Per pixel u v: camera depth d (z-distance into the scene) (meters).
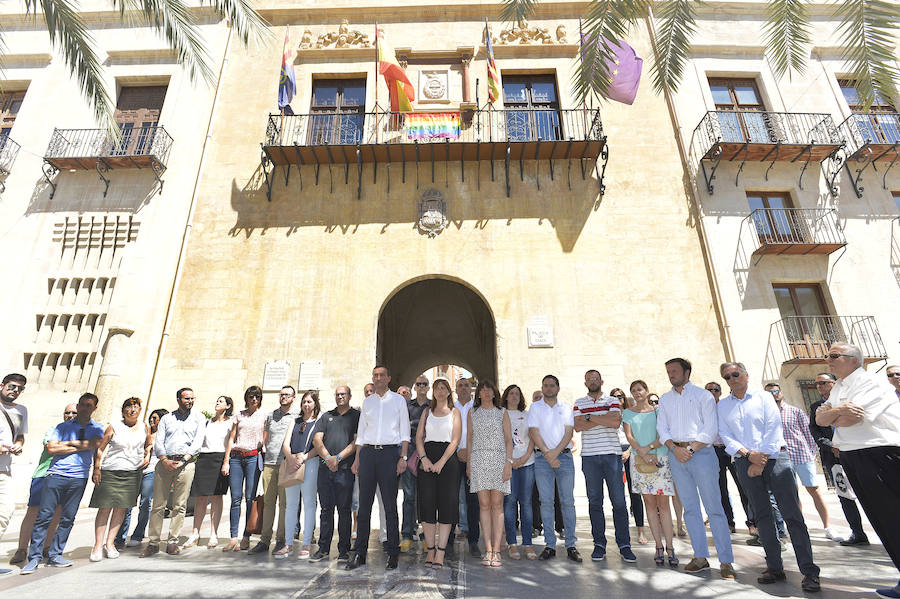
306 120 13.29
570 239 12.12
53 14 5.77
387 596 3.48
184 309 11.52
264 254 11.99
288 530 5.06
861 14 4.90
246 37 6.25
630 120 13.31
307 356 11.17
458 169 12.75
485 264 11.92
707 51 13.95
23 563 4.73
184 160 12.68
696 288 11.68
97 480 4.91
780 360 10.98
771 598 3.38
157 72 13.66
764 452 3.89
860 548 5.04
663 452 4.68
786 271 11.72
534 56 13.94
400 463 4.80
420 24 14.31
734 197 12.37
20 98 13.88
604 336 11.30
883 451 3.34
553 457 4.80
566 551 4.98
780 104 13.34
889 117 13.00
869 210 12.20
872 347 10.97
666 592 3.55
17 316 11.39
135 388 10.70
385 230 12.22
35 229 12.10
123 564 4.63
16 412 4.65
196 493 5.41
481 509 4.63
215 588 3.69
